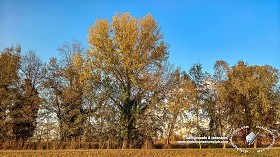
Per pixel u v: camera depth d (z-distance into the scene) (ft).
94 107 192.65
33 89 192.65
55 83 194.80
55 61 198.90
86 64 188.34
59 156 114.62
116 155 117.80
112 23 187.32
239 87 185.47
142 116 186.29
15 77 189.47
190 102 188.24
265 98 181.37
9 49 193.06
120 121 188.44
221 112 190.90
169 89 191.01
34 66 196.75
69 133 188.03
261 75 189.57
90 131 189.26
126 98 186.09
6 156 111.14
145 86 186.60
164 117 188.24
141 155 118.73
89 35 187.32
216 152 126.62
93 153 123.13
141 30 189.16
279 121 182.60
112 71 187.83
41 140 185.98
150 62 190.19
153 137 185.16
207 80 197.77
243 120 184.44
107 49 183.93
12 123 181.06
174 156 116.26
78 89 195.52
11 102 184.24
